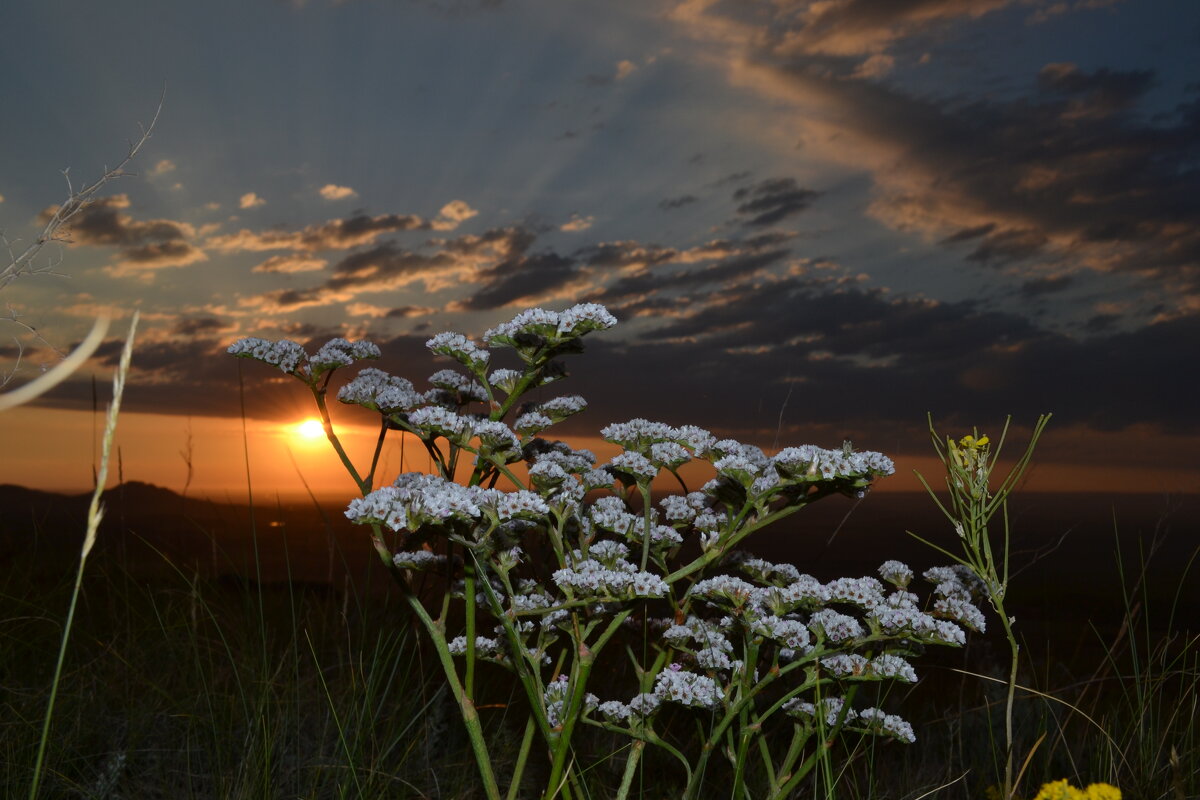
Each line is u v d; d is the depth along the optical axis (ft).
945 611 7.73
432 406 8.38
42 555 14.37
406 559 7.64
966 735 12.89
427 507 6.32
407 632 12.83
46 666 11.89
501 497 6.68
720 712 8.17
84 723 10.68
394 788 10.00
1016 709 12.75
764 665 9.12
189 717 10.69
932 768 11.87
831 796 8.05
